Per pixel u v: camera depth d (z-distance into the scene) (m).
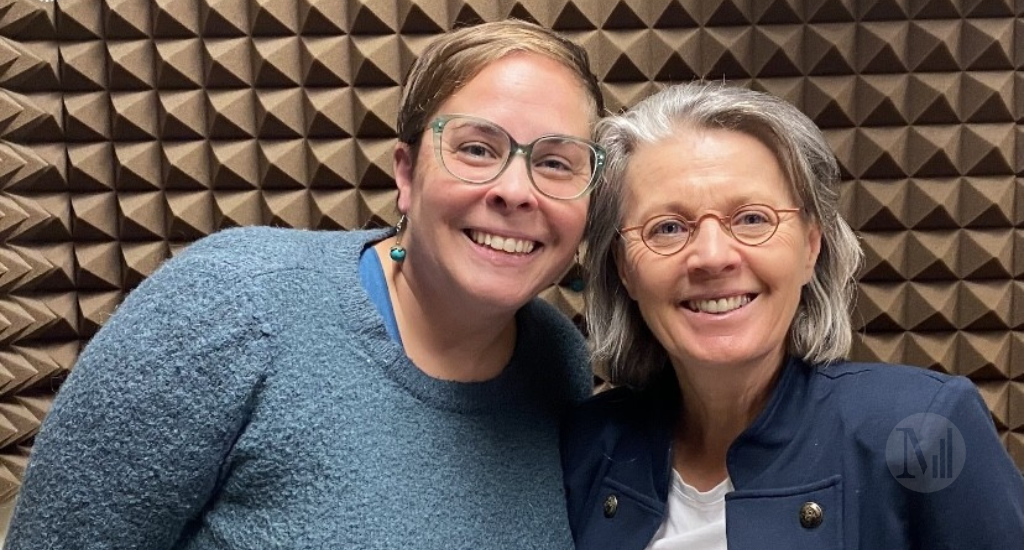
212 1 1.16
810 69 1.13
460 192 0.58
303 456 0.55
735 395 0.66
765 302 0.62
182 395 0.52
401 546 0.56
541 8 1.15
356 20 1.16
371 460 0.57
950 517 0.56
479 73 0.59
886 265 1.13
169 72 1.17
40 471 0.53
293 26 1.17
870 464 0.59
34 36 1.19
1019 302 1.12
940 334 1.15
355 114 1.18
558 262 0.62
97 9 1.19
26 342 1.21
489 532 0.61
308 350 0.56
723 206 0.62
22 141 1.19
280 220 1.18
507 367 0.69
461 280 0.59
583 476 0.72
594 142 0.63
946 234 1.13
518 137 0.58
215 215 1.20
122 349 0.53
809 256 0.66
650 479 0.69
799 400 0.64
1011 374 1.13
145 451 0.52
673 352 0.65
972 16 1.11
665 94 0.68
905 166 1.13
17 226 1.18
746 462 0.64
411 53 1.15
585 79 0.63
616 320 0.74
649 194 0.64
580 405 0.77
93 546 0.52
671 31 1.15
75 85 1.19
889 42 1.10
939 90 1.10
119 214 1.21
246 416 0.55
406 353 0.61
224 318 0.54
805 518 0.59
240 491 0.56
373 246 0.67
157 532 0.54
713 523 0.64
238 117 1.18
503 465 0.64
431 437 0.60
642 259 0.64
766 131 0.63
